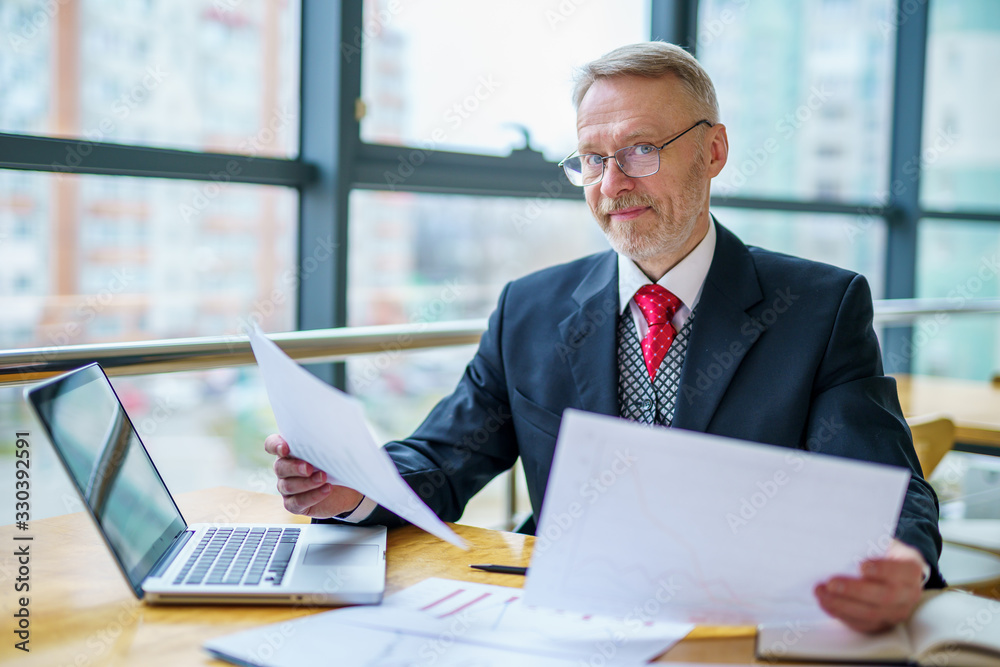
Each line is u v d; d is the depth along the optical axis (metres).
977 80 3.67
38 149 1.61
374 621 0.75
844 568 0.70
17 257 1.67
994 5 3.64
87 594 0.82
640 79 1.21
